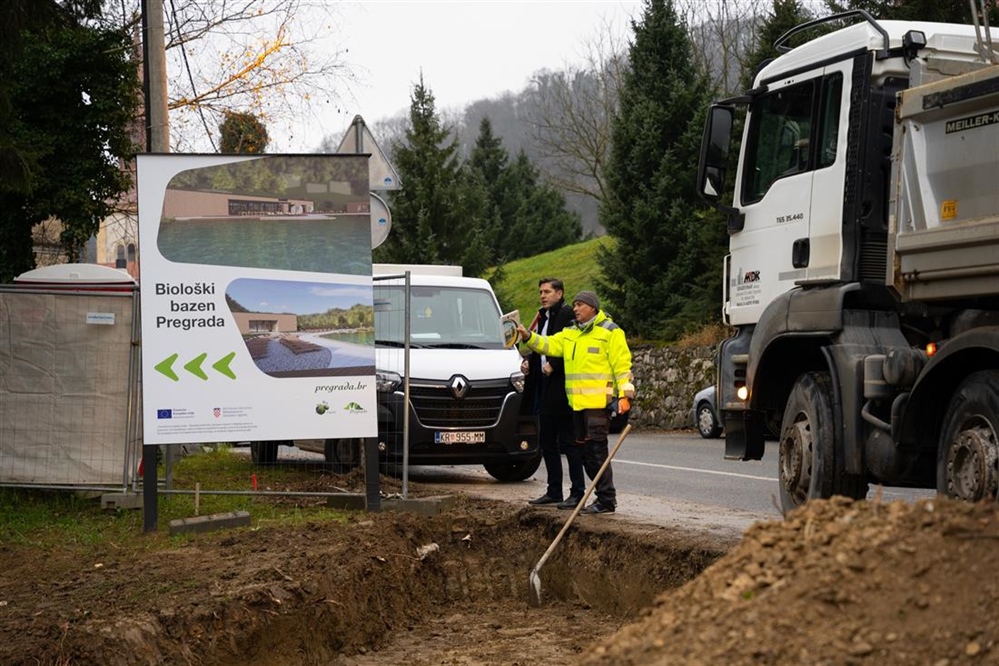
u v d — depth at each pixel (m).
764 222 9.12
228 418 9.47
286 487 11.84
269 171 9.57
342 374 9.75
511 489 12.73
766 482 13.41
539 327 11.16
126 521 9.77
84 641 6.34
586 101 49.62
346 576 8.06
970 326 7.10
